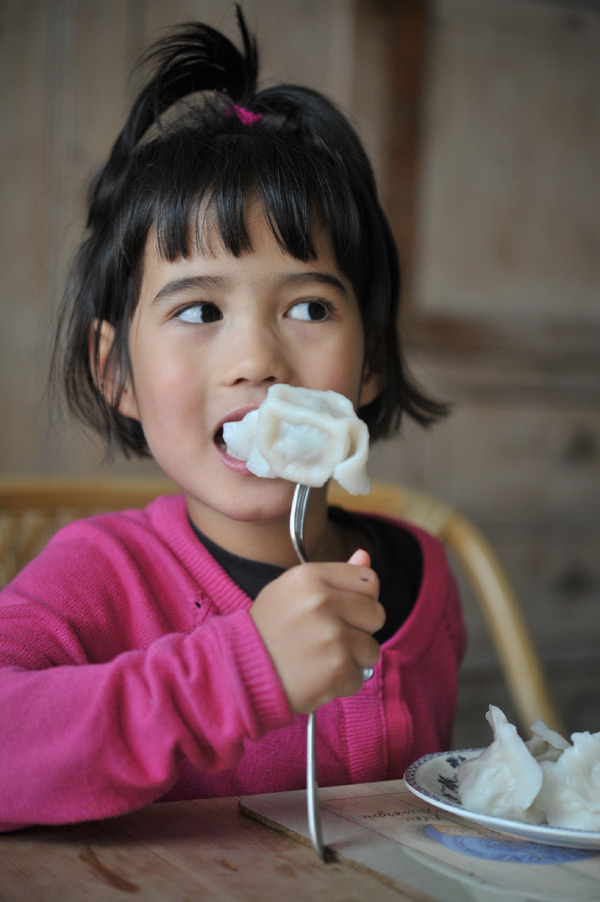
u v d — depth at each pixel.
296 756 0.93
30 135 2.17
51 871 0.57
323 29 2.40
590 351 2.77
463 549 1.45
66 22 2.17
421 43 2.50
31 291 2.18
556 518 2.77
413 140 2.50
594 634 2.80
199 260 0.88
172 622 0.97
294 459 0.65
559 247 2.72
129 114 1.11
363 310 1.05
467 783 0.68
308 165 0.94
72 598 0.92
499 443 2.68
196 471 0.90
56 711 0.65
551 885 0.55
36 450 2.19
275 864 0.59
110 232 1.00
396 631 1.05
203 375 0.88
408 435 2.49
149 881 0.56
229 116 1.04
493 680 2.62
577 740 0.67
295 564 1.02
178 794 0.90
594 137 2.75
